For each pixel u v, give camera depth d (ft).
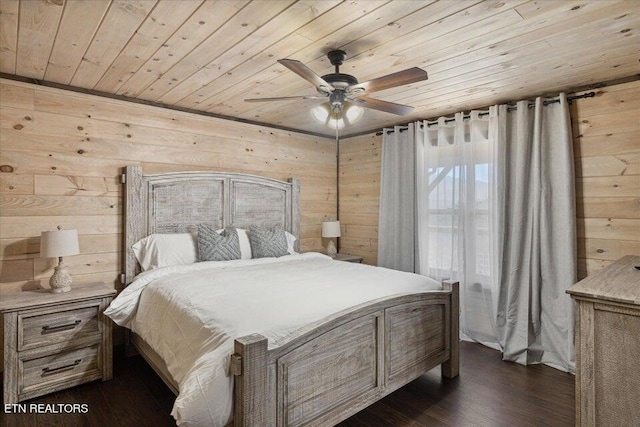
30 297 8.66
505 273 11.13
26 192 9.48
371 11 6.15
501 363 10.39
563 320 10.02
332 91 7.64
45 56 8.11
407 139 14.06
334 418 6.35
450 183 12.75
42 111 9.71
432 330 8.76
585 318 4.94
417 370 8.23
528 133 10.68
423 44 7.40
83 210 10.35
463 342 12.02
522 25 6.63
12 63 8.53
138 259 10.85
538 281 10.41
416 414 7.70
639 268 6.48
